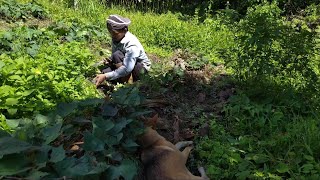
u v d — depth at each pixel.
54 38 3.20
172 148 1.74
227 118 2.20
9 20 3.64
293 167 1.76
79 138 1.86
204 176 1.70
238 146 1.95
